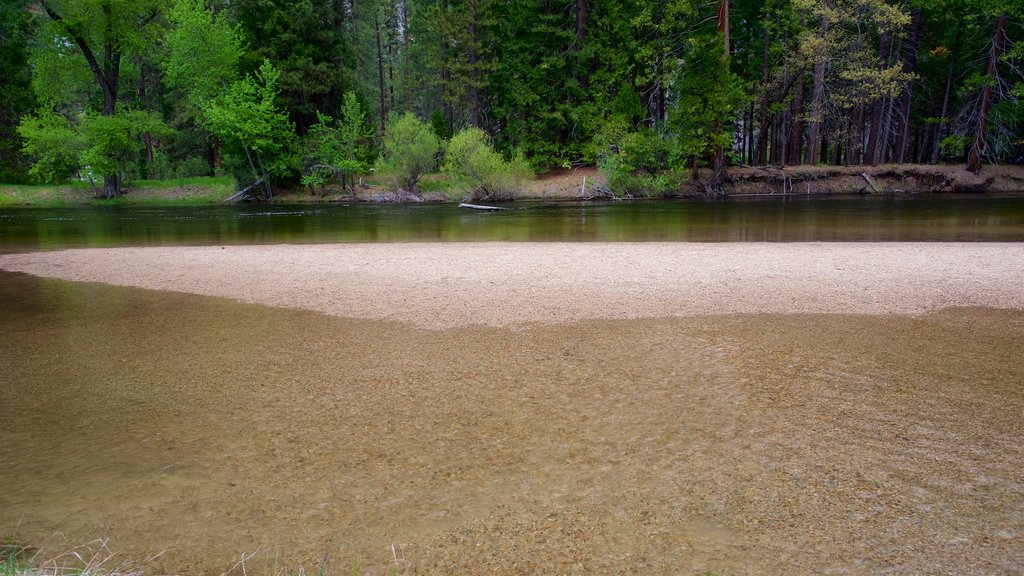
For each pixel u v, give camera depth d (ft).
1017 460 9.91
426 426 11.75
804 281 25.90
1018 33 106.83
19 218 71.31
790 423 11.57
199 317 21.31
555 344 17.33
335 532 8.16
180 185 114.21
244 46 108.58
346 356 16.49
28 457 10.57
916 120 137.08
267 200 110.83
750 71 116.88
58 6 99.66
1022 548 7.47
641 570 7.20
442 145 103.40
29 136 98.84
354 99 108.68
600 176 104.68
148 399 13.43
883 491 8.96
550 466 10.00
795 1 92.68
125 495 9.21
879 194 99.09
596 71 112.47
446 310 21.76
